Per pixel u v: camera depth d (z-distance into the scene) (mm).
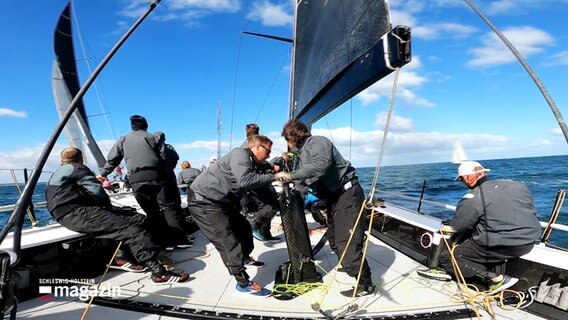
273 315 2266
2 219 7598
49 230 3074
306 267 2729
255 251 3732
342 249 2543
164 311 2311
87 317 2256
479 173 2502
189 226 4582
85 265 2943
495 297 2383
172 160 3867
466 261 2572
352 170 2650
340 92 2881
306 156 2453
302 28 4160
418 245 3322
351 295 2537
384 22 2137
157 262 2828
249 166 2477
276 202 3875
